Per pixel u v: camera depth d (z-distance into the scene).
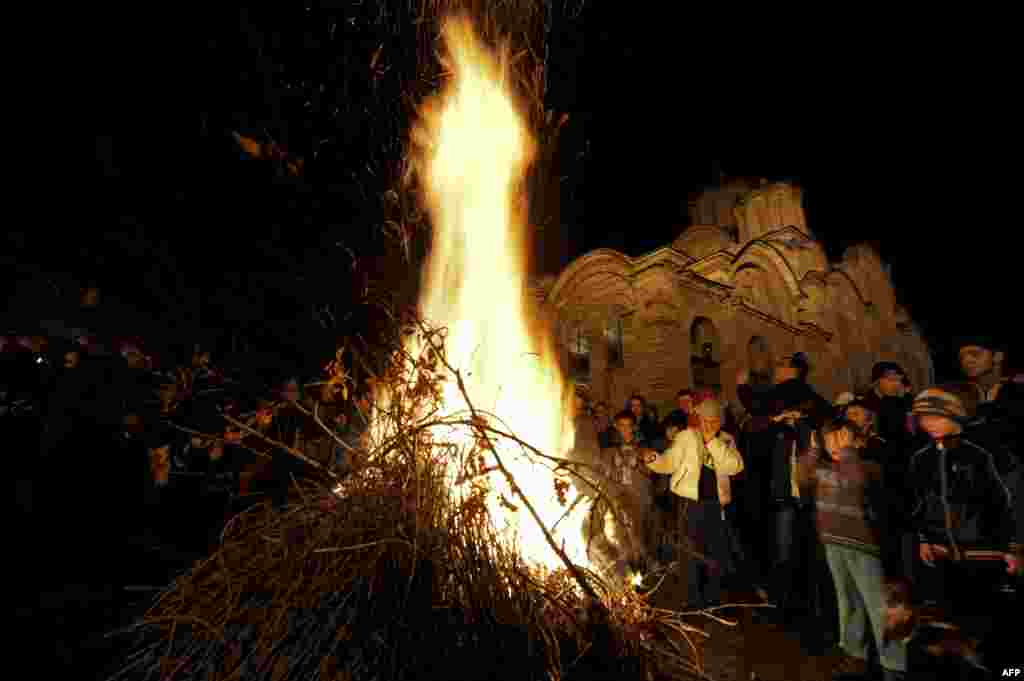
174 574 4.41
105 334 8.39
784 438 5.69
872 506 3.96
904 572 4.27
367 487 2.65
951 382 4.32
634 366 12.26
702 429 5.46
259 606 2.27
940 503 3.45
